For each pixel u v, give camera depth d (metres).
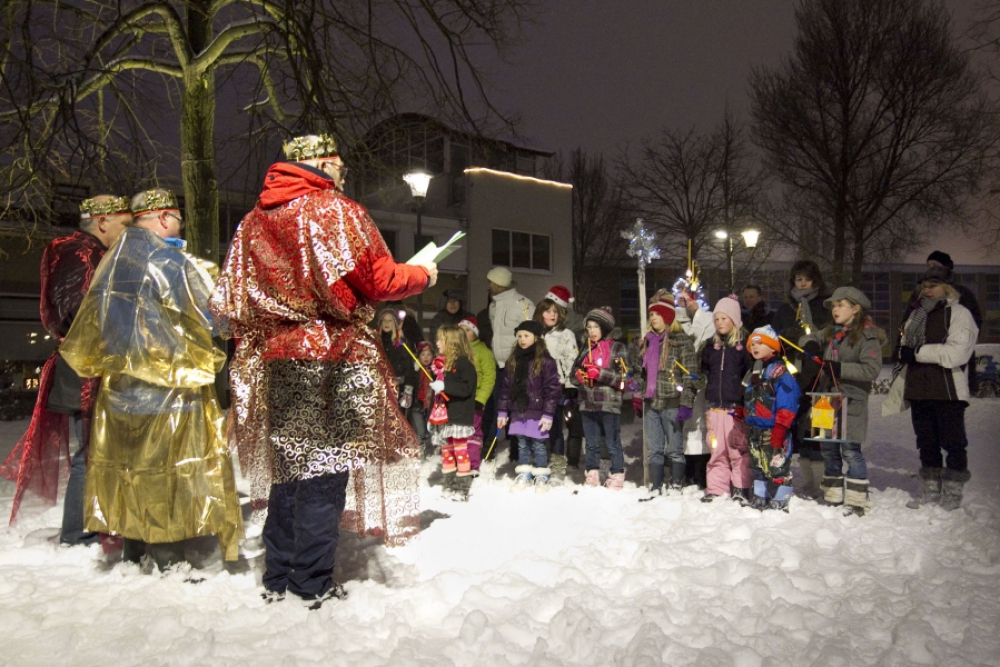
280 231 3.60
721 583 3.96
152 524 3.93
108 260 4.05
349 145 9.95
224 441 4.10
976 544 4.56
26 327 21.05
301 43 8.71
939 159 24.78
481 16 10.07
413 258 3.86
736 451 6.07
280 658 3.01
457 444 6.49
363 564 4.29
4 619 3.34
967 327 5.77
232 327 3.74
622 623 3.40
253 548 4.62
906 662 2.96
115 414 4.00
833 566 4.16
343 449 3.61
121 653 3.04
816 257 26.75
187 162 9.08
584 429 7.03
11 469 4.63
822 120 25.78
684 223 32.38
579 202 39.38
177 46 8.91
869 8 24.94
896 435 10.47
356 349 3.67
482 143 10.89
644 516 5.58
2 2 7.59
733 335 6.30
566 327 9.16
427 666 2.90
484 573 4.08
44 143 8.26
